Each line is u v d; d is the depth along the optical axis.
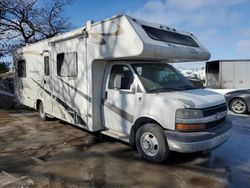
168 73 5.88
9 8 16.11
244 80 13.90
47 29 17.69
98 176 4.43
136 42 4.91
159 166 4.85
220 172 4.58
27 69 9.46
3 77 18.16
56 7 17.72
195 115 4.53
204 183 4.17
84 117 6.39
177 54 5.47
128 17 5.20
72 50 6.67
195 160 5.13
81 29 6.27
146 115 5.00
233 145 6.06
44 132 7.37
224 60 14.16
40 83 8.54
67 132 7.34
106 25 5.57
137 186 4.08
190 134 4.48
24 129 7.72
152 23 5.59
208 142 4.55
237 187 4.03
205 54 6.42
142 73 5.47
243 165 4.89
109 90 5.96
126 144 6.19
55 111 7.81
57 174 4.51
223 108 5.19
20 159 5.23
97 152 5.64
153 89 5.21
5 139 6.67
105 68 6.17
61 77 7.25
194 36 6.68
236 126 8.07
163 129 4.80
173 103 4.62
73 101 6.80
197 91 5.49
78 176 4.43
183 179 4.31
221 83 14.24
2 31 16.78
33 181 4.23
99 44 5.75
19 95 10.41
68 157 5.34
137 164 4.95
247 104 10.17
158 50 5.06
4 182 4.16
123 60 5.71
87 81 6.16
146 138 5.02
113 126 5.94
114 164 4.96
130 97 5.39
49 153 5.59
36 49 8.62
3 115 10.02
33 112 10.73
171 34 5.84
